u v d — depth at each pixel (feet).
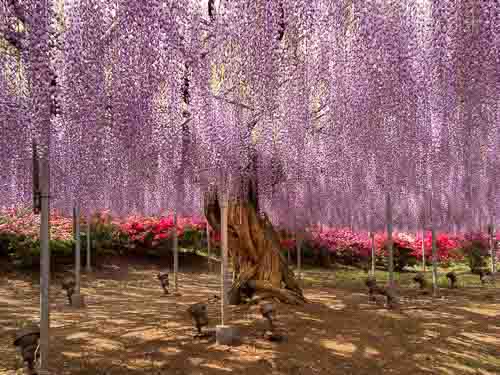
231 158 12.48
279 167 16.60
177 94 10.13
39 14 7.45
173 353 12.76
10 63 8.42
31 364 10.44
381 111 9.84
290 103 10.65
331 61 9.71
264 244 21.11
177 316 18.21
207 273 38.37
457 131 10.48
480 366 12.44
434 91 9.18
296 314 18.01
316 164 15.89
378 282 33.71
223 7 8.99
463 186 19.39
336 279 35.60
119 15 8.18
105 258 40.01
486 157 13.69
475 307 21.40
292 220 24.45
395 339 14.78
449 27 7.94
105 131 9.49
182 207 23.57
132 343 13.79
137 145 9.91
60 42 7.95
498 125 10.72
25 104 8.66
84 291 28.09
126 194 15.92
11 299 25.00
